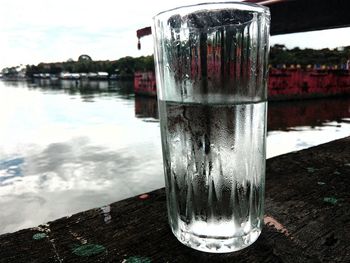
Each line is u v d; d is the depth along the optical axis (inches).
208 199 5.9
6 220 56.9
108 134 153.7
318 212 7.8
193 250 6.3
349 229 7.0
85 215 8.1
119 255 6.2
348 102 263.4
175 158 6.1
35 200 67.2
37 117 221.5
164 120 6.3
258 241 6.6
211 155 5.8
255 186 6.1
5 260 6.2
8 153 114.7
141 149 118.3
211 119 5.7
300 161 11.8
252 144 6.0
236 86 5.8
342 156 12.3
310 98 254.1
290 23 80.9
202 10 5.7
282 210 7.9
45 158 106.8
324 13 70.4
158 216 7.9
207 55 5.7
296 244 6.4
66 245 6.7
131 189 73.4
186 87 5.9
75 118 215.0
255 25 5.7
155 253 6.2
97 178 82.0
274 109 236.5
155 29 6.4
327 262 5.9
